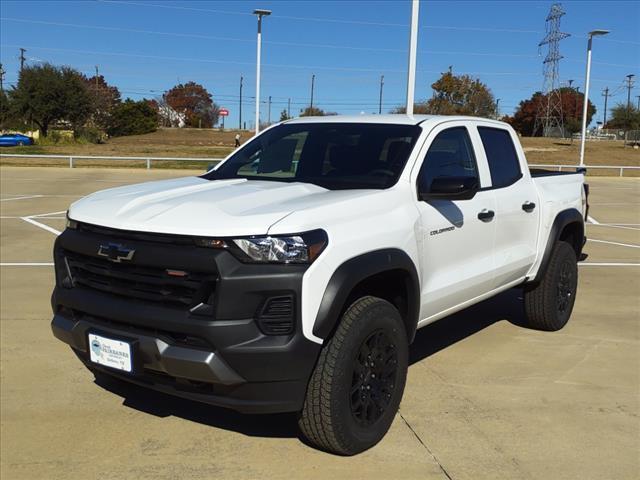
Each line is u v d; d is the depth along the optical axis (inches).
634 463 144.9
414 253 157.3
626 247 440.8
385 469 140.6
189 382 133.3
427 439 154.5
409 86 729.6
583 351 219.5
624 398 180.4
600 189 970.1
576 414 169.6
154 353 130.8
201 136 3248.0
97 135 2598.4
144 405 172.4
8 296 277.0
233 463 142.9
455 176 172.7
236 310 126.3
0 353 208.4
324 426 136.3
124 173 1082.7
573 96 3388.3
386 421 150.8
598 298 293.3
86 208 150.8
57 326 149.3
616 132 3041.3
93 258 142.5
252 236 128.1
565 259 237.5
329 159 178.2
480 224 187.9
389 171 167.3
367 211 148.1
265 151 193.5
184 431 157.9
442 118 191.5
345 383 136.0
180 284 129.9
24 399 174.9
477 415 168.1
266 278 126.6
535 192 223.3
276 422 163.2
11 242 411.2
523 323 251.0
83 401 174.2
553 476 138.9
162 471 139.4
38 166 1215.6
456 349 220.4
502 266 201.0
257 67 1190.9
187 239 129.9
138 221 136.3
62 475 137.6
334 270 133.3
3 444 150.6
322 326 130.2
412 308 158.7
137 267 135.0
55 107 2493.8
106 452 147.5
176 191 159.3
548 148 2127.2
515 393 182.7
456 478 137.7
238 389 128.6
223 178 186.2
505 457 146.7
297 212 134.1
